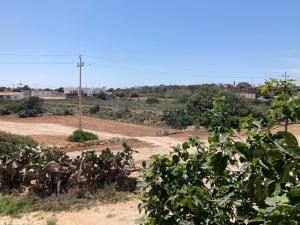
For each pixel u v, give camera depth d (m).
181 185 3.95
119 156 13.35
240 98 30.78
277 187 2.51
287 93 3.37
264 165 2.57
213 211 3.51
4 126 50.94
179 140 31.98
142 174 4.30
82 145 28.42
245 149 2.75
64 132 44.75
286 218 2.26
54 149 14.11
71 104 87.62
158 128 50.84
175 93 104.00
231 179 3.96
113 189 12.73
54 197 12.12
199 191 3.46
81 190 12.41
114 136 40.81
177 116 51.22
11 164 13.19
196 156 4.25
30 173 12.78
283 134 2.56
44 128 49.09
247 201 3.31
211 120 3.37
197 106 47.91
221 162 2.90
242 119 3.21
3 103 82.44
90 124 54.06
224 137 2.93
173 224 3.67
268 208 2.37
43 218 10.82
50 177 12.80
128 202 11.94
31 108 68.62
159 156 4.18
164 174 4.05
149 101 89.12
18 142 25.41
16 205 11.61
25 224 10.38
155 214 3.95
